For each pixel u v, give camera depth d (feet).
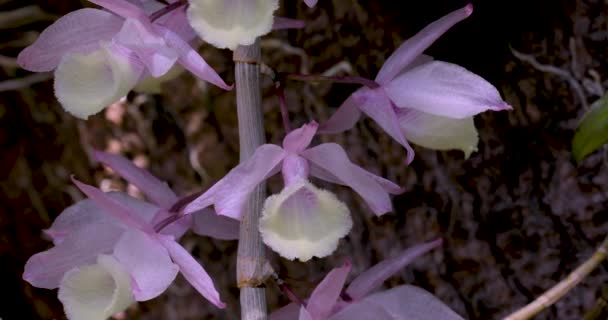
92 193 1.42
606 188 1.82
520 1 1.78
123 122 1.82
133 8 1.41
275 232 1.39
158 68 1.41
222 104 1.82
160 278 1.43
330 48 1.82
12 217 1.81
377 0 1.80
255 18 1.39
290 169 1.40
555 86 1.82
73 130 1.82
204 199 1.38
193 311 1.82
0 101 1.80
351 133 1.82
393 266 1.49
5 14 1.79
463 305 1.82
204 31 1.38
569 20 1.81
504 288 1.82
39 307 1.82
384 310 1.46
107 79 1.43
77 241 1.46
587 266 1.64
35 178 1.82
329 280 1.41
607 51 1.81
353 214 1.82
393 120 1.45
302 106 1.82
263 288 1.44
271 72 1.44
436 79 1.45
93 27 1.44
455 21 1.45
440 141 1.48
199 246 1.82
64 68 1.43
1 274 1.81
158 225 1.46
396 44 1.81
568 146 1.82
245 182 1.39
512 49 1.81
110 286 1.44
